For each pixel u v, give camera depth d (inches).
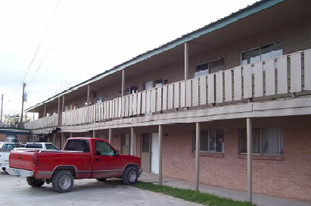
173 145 580.4
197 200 355.9
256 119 408.5
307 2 330.6
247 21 383.9
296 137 370.9
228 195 390.6
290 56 301.4
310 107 282.4
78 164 428.5
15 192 415.2
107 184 494.6
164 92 482.9
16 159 425.1
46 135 1060.5
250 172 331.9
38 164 390.6
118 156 473.7
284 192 376.2
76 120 835.4
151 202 354.0
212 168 483.5
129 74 702.5
